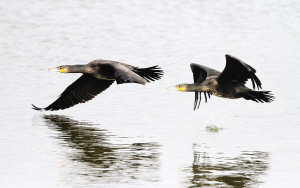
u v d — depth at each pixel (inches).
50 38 1183.6
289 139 561.0
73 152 518.9
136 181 443.5
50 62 970.1
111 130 597.6
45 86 802.8
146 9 1497.3
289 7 1509.6
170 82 826.2
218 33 1235.9
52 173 461.7
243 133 585.3
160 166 480.1
